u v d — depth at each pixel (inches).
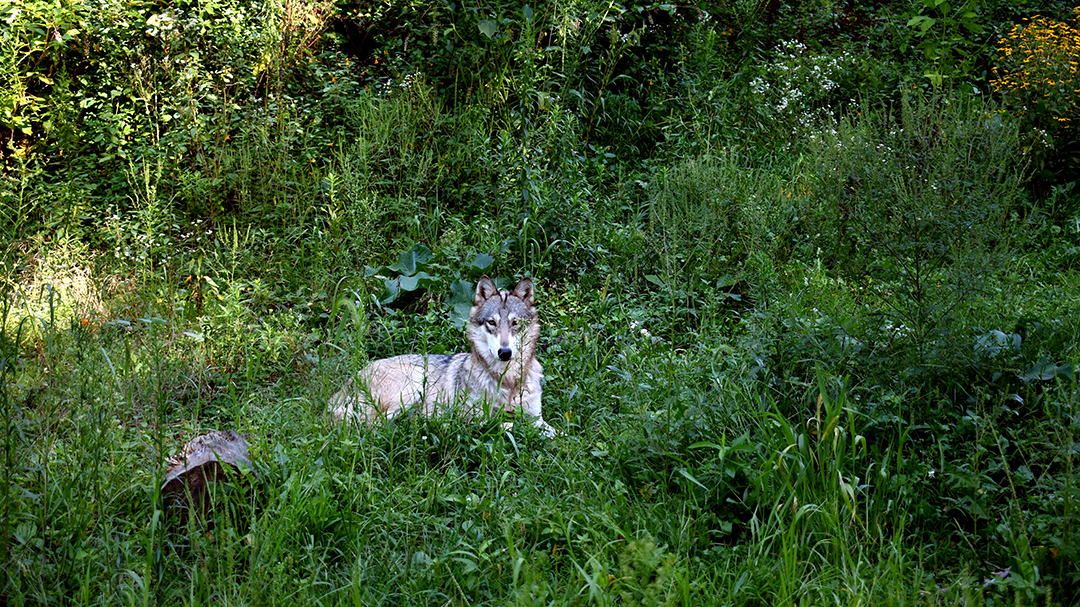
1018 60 438.9
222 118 344.8
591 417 223.8
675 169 342.6
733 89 437.4
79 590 143.0
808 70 455.5
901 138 218.7
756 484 168.9
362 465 187.8
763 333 217.0
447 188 353.7
